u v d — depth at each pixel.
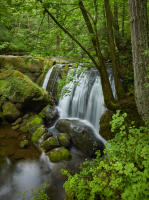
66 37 4.52
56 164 5.10
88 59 5.18
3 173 4.75
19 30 4.27
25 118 8.16
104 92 5.18
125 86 6.75
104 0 4.34
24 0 3.23
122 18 8.77
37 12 3.66
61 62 11.66
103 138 5.73
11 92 8.38
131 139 2.34
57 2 3.50
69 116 8.72
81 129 6.11
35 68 11.38
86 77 8.34
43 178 4.58
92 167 2.87
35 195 3.99
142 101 4.15
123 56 7.49
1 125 7.68
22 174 4.73
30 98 8.25
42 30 4.10
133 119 4.61
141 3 3.51
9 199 3.88
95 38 4.43
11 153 5.64
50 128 7.57
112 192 1.99
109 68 8.59
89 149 5.50
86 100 7.91
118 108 5.09
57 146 5.91
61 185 4.30
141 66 3.88
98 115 7.11
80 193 2.24
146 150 1.98
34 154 5.66
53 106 8.95
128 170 1.84
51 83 10.37
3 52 12.95
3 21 3.84
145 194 1.54
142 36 3.67
